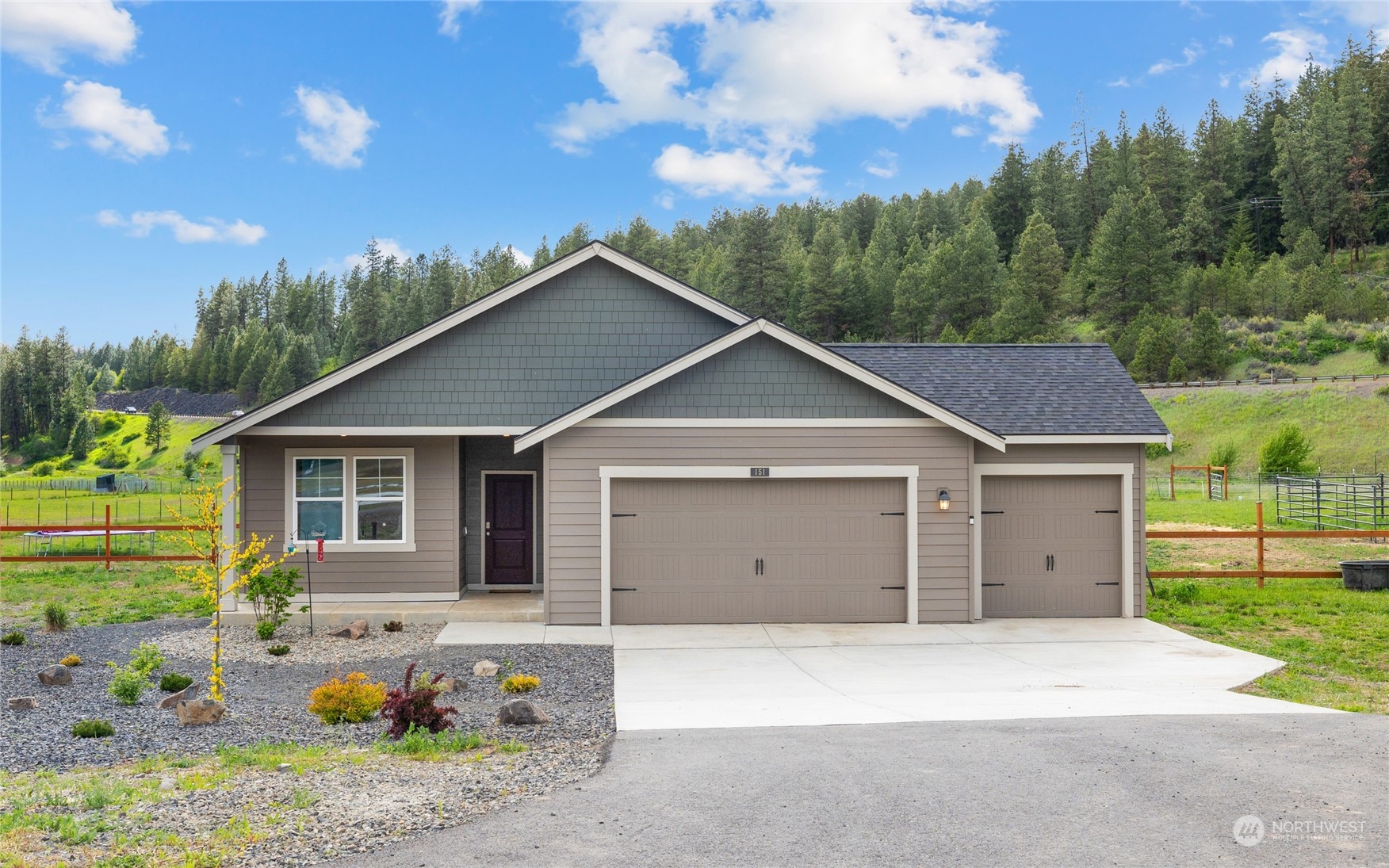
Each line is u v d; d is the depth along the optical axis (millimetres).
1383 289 87062
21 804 5957
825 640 13336
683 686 10406
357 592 15523
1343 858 5035
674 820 5742
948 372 16578
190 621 14766
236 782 6574
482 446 16734
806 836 5438
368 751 7664
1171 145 113000
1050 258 88188
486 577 16766
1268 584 17641
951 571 14664
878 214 143000
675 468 14438
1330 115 104188
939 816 5734
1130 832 5449
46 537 26844
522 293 15703
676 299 15836
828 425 14547
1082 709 8859
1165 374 70438
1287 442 42938
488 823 5711
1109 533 15234
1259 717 8336
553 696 10008
